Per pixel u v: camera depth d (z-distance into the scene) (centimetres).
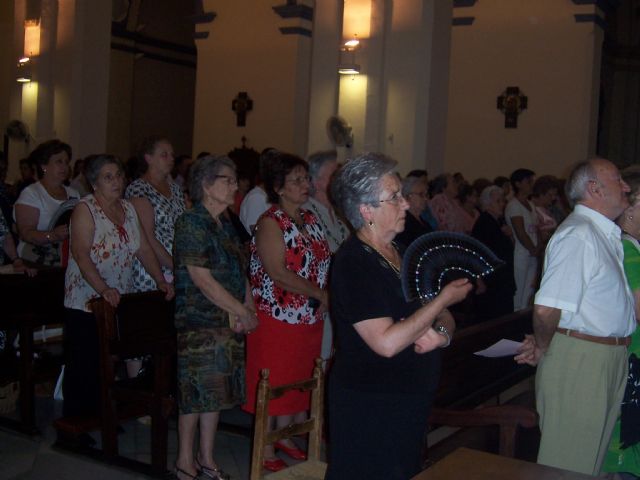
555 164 1201
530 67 1216
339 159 943
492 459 228
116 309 421
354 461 258
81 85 1034
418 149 896
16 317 463
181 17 1761
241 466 441
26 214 520
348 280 254
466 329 413
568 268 320
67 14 1052
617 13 1880
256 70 1104
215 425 406
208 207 389
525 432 411
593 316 326
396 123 909
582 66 1182
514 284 700
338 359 265
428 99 889
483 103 1251
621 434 377
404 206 262
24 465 427
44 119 1087
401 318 255
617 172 337
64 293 462
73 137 1036
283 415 419
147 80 1695
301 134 1082
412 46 896
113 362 428
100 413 439
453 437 397
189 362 384
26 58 1105
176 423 507
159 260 484
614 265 329
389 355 244
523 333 484
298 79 1073
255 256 418
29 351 468
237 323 385
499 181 928
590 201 336
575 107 1188
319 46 952
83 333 445
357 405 257
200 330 384
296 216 413
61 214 523
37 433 471
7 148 1255
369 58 923
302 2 1068
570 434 333
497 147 1241
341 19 939
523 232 733
